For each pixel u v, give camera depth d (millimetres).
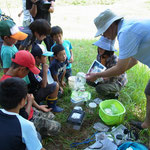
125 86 3381
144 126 2332
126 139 2252
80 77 3180
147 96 2125
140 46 1837
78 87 3109
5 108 1421
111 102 2705
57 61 2898
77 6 10516
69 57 3453
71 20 8125
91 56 4496
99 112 2602
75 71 3865
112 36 2182
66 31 6727
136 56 2020
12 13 8250
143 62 2043
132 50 1781
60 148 2184
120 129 2400
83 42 5434
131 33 1734
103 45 2527
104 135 2258
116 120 2420
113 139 2232
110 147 2039
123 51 1819
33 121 2107
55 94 2596
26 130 1367
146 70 3732
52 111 2729
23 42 2943
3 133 1294
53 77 2959
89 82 3156
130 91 3275
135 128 2475
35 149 1421
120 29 1885
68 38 5836
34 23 2834
